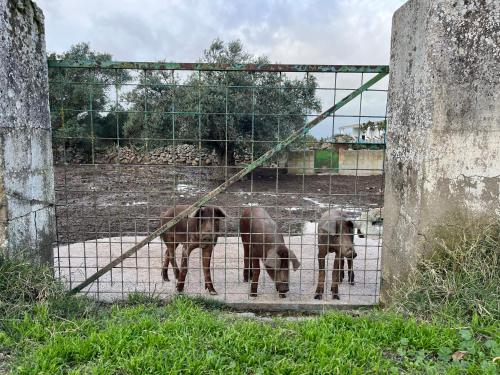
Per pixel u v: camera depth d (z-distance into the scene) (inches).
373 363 106.8
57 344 112.7
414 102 145.0
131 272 217.8
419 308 132.6
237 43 780.0
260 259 196.2
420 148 139.6
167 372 102.0
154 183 641.0
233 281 212.1
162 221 199.5
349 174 850.1
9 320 122.6
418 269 141.0
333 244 187.5
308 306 168.9
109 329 122.1
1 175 134.9
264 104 639.1
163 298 171.9
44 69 161.2
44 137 162.4
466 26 131.5
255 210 209.6
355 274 225.9
